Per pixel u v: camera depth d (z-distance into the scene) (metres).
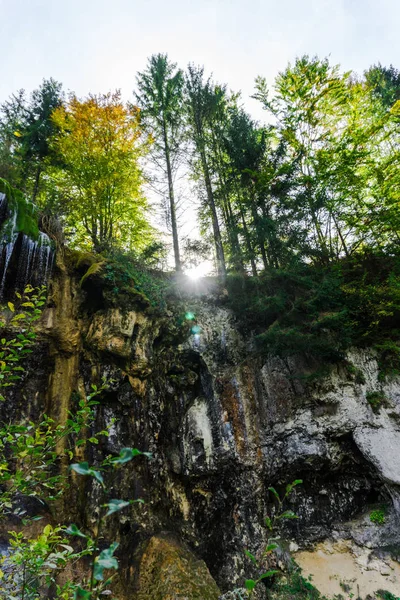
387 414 9.92
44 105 17.44
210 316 11.97
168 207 15.82
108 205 15.09
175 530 8.77
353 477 10.16
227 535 8.85
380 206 12.77
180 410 10.52
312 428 10.06
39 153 16.61
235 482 9.41
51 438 3.32
